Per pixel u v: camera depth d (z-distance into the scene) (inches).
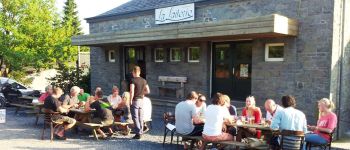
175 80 478.9
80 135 355.3
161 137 346.6
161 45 502.3
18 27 770.8
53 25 849.5
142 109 341.1
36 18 792.9
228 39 414.0
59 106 327.3
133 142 323.9
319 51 336.2
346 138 336.5
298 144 240.4
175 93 484.4
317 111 332.8
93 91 625.0
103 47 597.9
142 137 345.7
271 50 380.2
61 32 836.6
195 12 438.3
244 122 284.0
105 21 576.7
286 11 358.9
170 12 463.5
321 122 261.7
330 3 327.3
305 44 346.0
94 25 599.2
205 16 427.8
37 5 792.3
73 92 386.6
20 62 763.4
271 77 375.2
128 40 464.4
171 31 407.5
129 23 534.0
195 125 286.7
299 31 349.7
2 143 312.7
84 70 736.3
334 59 331.6
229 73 429.4
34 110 466.9
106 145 310.8
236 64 422.0
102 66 603.8
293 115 241.9
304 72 347.6
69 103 369.1
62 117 331.0
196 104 310.2
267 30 320.8
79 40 545.3
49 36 805.9
